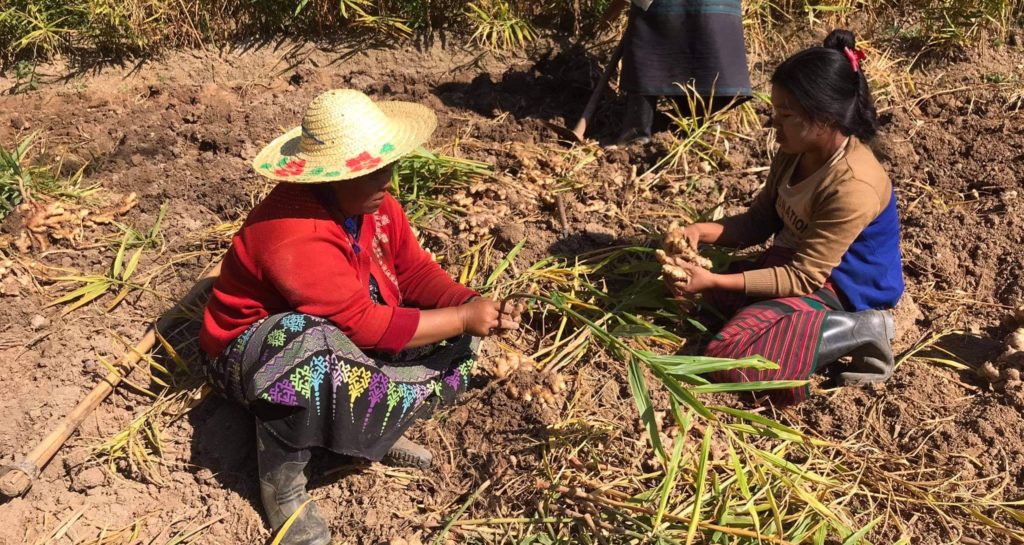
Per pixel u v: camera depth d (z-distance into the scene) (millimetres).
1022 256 3531
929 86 4703
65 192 3840
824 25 5121
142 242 3648
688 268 2980
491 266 3521
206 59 4871
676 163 4078
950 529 2588
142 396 3059
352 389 2508
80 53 4852
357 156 2393
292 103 4590
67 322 3295
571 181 3941
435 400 2805
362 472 2826
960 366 3113
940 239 3633
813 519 2584
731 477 2697
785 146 2809
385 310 2576
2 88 4695
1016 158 4027
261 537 2664
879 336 2943
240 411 2953
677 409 2496
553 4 5027
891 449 2838
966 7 4918
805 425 2930
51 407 2998
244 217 3822
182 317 3320
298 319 2494
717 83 4102
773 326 2896
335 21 5027
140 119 4449
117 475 2822
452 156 4156
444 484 2783
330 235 2486
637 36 4109
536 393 2949
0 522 2660
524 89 4711
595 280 3469
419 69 4895
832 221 2807
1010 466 2752
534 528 2615
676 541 2486
